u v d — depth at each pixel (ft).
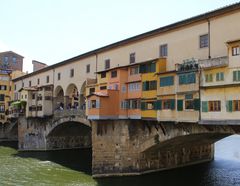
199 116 90.53
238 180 114.42
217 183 110.73
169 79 100.58
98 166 120.88
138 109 112.98
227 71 84.58
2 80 268.00
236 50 82.94
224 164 143.02
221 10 91.09
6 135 266.57
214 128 93.25
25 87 219.61
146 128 115.75
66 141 203.21
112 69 123.65
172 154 132.87
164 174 123.03
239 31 87.76
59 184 109.29
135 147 119.34
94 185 107.96
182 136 104.83
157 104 104.37
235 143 214.69
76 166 144.46
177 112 97.19
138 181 112.88
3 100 267.18
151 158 124.57
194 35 100.22
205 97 89.61
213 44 94.12
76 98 177.88
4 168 138.00
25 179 116.88
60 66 182.29
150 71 108.99
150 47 116.16
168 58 108.06
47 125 192.03
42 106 188.44
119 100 119.55
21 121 205.87
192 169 132.05
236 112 82.23
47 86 189.26
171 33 108.27
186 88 94.63
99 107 116.26
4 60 312.50
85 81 155.74
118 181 113.29
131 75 116.88
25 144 200.54
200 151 145.59
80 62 161.68
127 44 127.65
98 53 145.79
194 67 93.09
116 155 119.55
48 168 138.92
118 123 119.96
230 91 83.82
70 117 167.22
